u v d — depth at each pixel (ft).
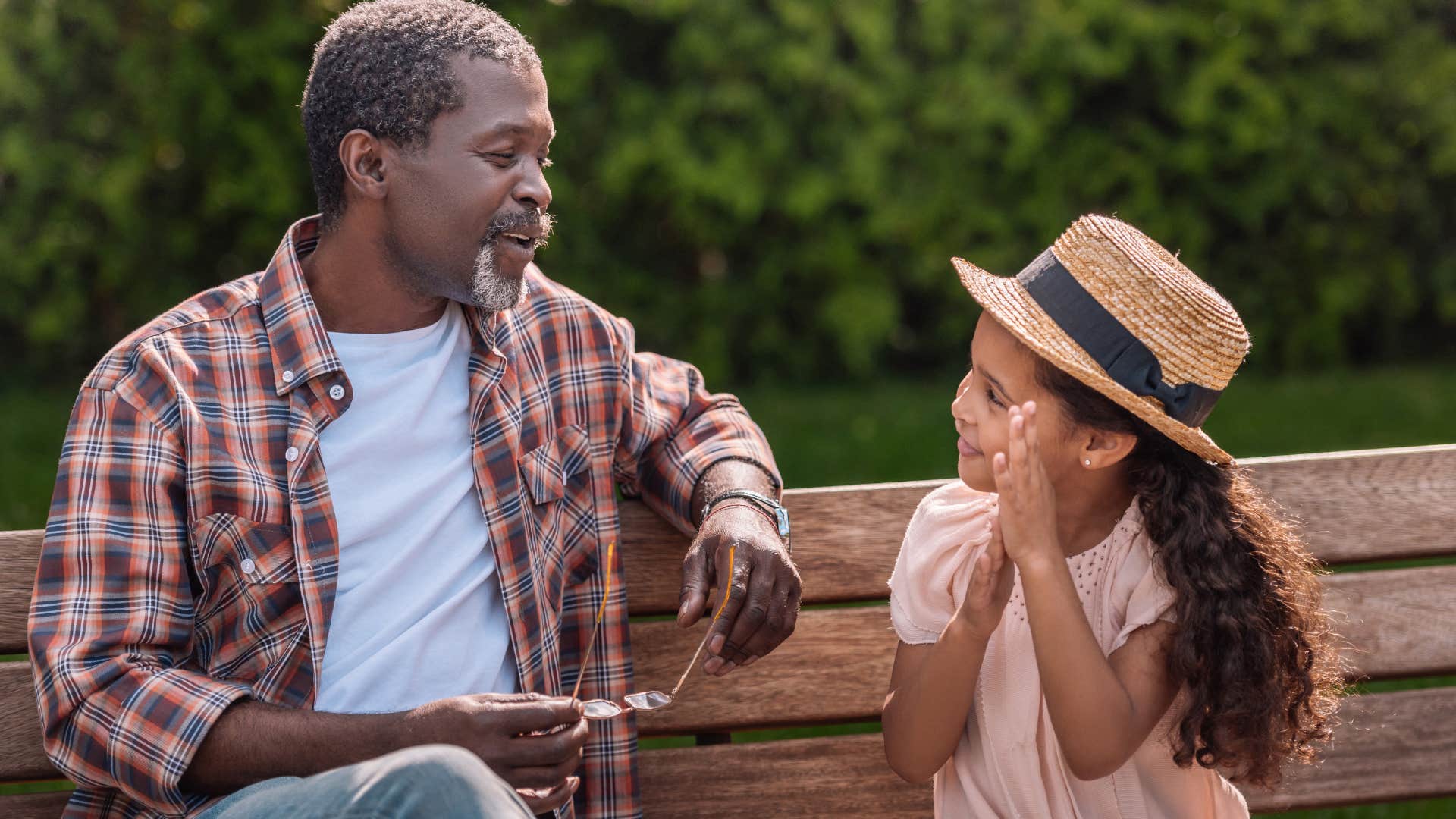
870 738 7.72
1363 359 30.17
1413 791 7.95
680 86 25.63
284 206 24.64
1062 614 6.05
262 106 24.67
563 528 7.23
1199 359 6.18
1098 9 25.89
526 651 6.89
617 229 26.55
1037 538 6.05
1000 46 25.94
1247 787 7.82
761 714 7.60
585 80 25.34
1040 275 6.40
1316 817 10.24
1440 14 28.45
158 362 6.35
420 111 6.48
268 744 5.89
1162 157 26.94
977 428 6.49
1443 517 8.00
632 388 7.54
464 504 6.91
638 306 26.61
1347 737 7.88
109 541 6.12
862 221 26.55
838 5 25.35
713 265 27.17
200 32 23.95
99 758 5.94
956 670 6.41
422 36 6.54
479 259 6.64
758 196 25.54
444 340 7.06
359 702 6.51
